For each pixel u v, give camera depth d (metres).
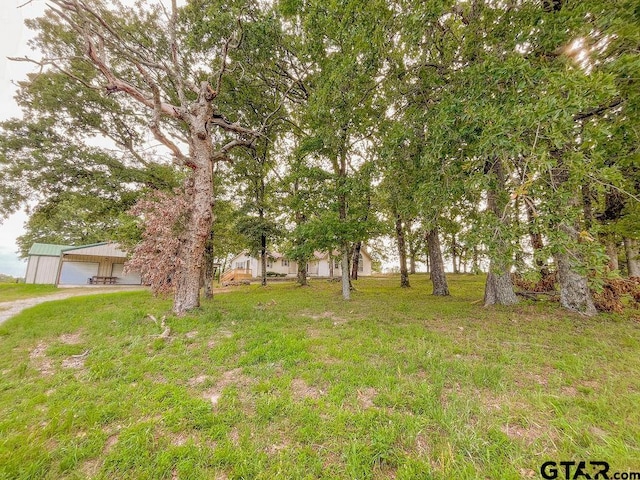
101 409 2.64
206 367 3.67
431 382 3.12
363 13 4.43
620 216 7.05
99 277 22.83
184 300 6.84
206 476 1.88
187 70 10.64
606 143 3.77
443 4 4.05
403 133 5.07
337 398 2.79
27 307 9.05
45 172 10.77
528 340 4.68
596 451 1.99
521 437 2.19
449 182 4.34
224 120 8.84
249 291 14.54
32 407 2.77
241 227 14.69
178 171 12.93
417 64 5.62
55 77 10.42
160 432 2.34
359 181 7.52
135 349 4.34
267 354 4.01
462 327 5.60
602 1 3.26
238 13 7.84
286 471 1.90
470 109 3.68
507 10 4.23
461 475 1.82
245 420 2.49
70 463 2.00
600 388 2.97
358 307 8.21
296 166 10.30
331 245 9.45
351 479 1.84
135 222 11.50
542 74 3.18
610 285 6.79
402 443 2.13
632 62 2.99
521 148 2.90
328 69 5.93
